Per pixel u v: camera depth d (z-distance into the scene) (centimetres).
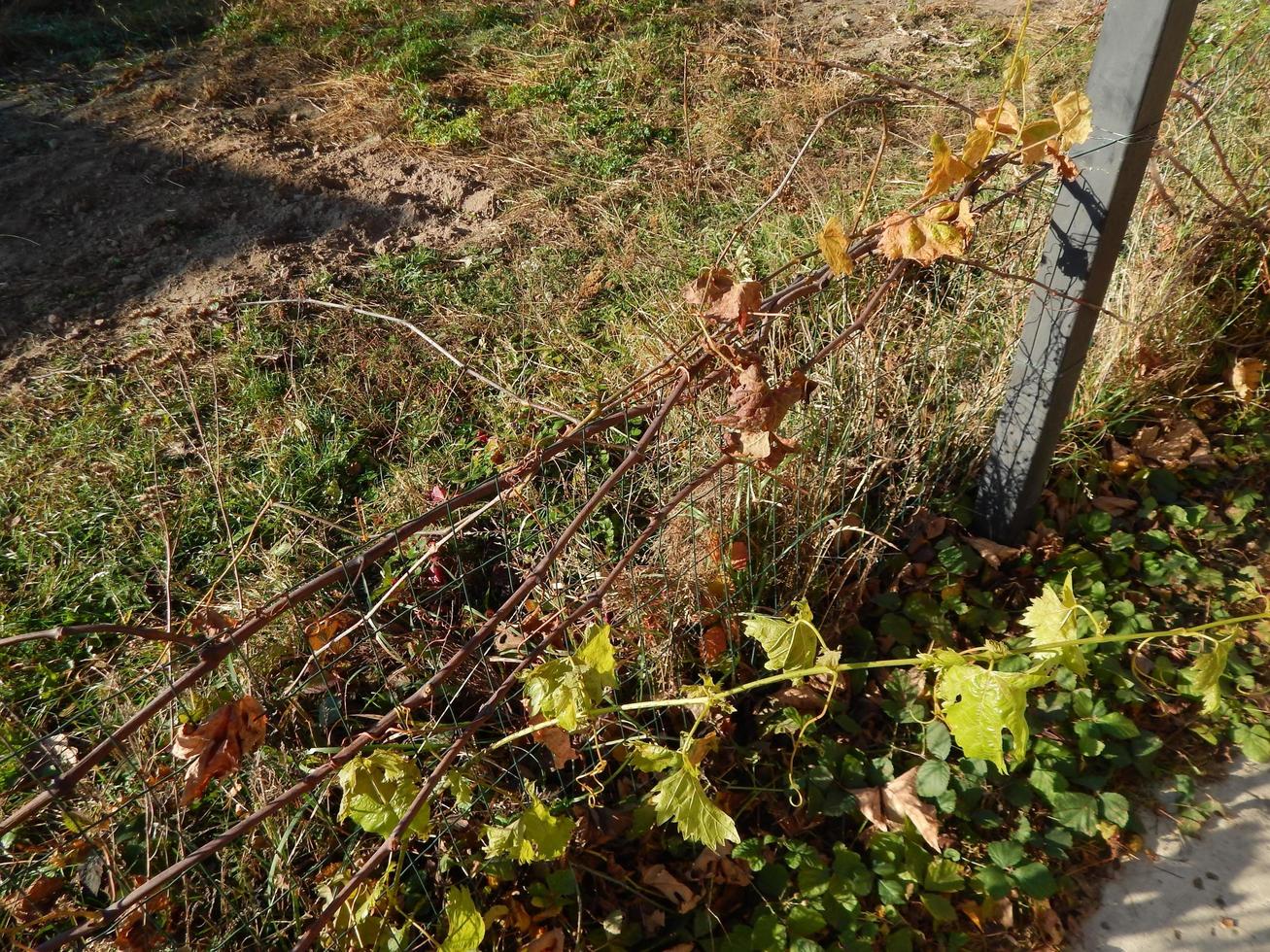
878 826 241
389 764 175
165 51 733
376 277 470
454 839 229
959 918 229
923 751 258
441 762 181
